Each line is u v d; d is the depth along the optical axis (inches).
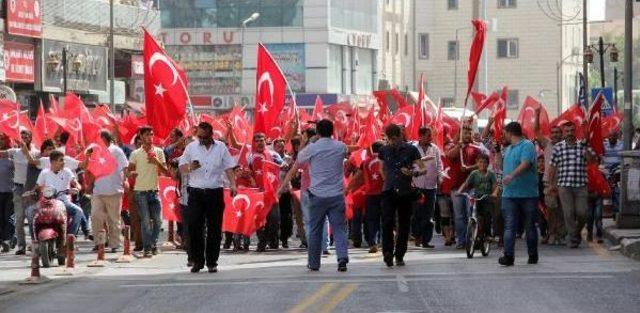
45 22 2640.3
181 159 911.0
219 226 911.0
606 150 1386.6
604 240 1155.3
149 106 1075.3
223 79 4160.9
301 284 806.5
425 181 1118.4
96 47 2871.6
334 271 895.1
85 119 1285.7
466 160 1120.2
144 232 1047.6
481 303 700.0
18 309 716.0
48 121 1343.5
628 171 1182.9
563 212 1096.8
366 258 1023.0
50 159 1019.9
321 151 894.4
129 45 3031.5
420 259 999.6
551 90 5029.5
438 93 5019.7
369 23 4498.0
